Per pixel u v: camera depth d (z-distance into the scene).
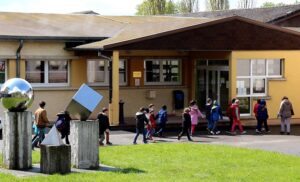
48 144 15.41
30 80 28.23
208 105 26.64
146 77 31.34
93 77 29.73
